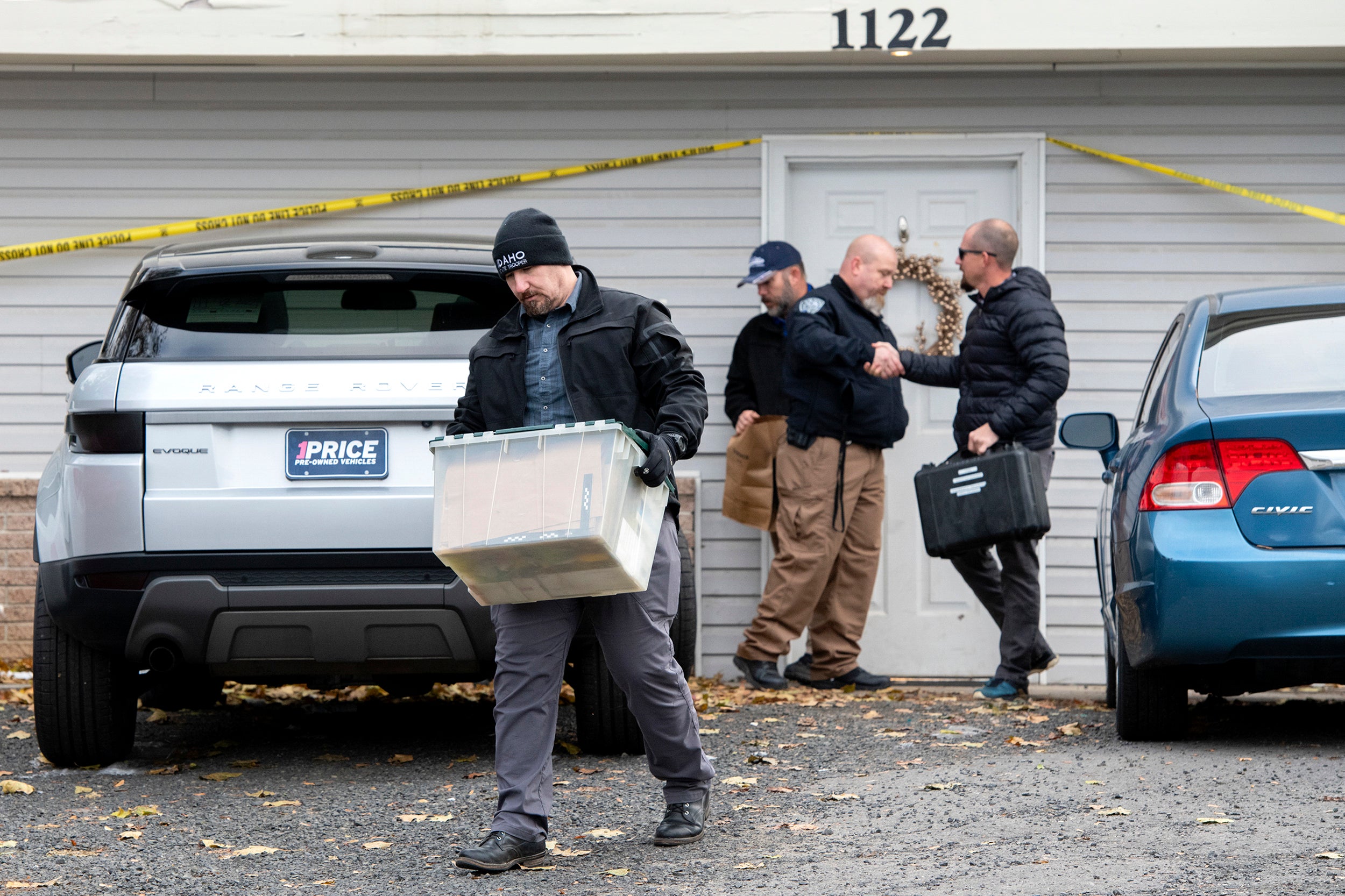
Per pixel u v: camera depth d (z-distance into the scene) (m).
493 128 19.69
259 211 19.67
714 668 19.34
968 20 18.44
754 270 18.48
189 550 11.41
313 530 11.41
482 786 11.88
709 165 19.62
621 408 9.47
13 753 13.62
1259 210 19.45
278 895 8.64
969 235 16.58
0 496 19.09
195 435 11.47
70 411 11.80
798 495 17.48
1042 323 16.02
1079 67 19.34
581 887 8.60
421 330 12.05
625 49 18.50
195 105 19.62
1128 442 13.62
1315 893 7.85
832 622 17.97
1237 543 11.36
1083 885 8.18
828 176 19.86
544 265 9.41
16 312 19.59
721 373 19.55
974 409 16.50
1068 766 11.80
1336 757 11.87
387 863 9.38
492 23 18.53
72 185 19.62
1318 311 12.92
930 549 15.84
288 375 11.53
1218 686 12.26
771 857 9.22
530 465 8.63
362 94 19.67
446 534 8.72
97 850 9.85
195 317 12.08
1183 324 13.53
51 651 12.36
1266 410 11.52
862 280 17.38
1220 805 10.12
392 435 11.52
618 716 12.62
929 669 19.59
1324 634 11.13
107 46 18.53
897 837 9.68
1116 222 19.53
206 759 13.43
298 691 18.08
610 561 8.53
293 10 18.52
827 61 19.17
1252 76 19.41
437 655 11.55
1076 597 19.33
